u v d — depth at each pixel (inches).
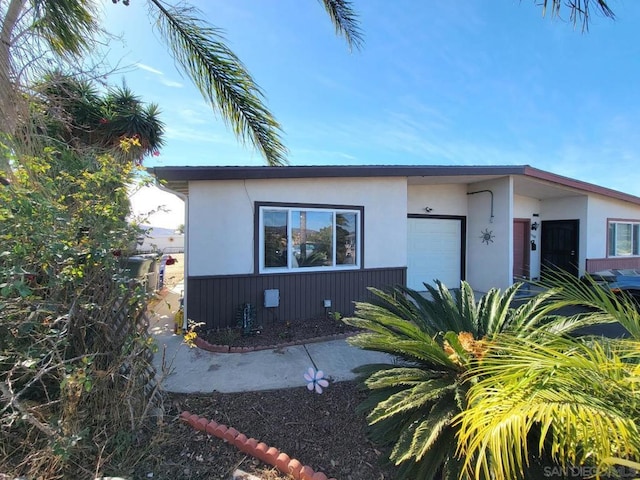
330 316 243.6
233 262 223.8
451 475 74.6
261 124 187.6
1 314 81.8
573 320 112.3
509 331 119.2
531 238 424.5
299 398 132.5
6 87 109.0
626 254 438.6
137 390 105.1
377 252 264.7
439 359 100.3
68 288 97.0
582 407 55.0
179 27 163.6
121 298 105.5
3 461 83.8
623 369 66.5
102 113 269.0
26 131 115.7
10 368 88.0
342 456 98.3
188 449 100.3
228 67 173.3
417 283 355.6
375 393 105.9
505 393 63.8
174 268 689.0
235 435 103.4
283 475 91.2
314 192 244.2
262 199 229.1
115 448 92.7
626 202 427.8
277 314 233.8
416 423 85.8
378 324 123.9
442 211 361.1
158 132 307.6
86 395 91.8
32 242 88.1
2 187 87.5
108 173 112.7
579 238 394.9
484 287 345.4
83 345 97.7
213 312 220.1
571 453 57.8
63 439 77.7
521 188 368.5
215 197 220.1
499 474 52.7
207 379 149.3
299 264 241.8
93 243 100.6
